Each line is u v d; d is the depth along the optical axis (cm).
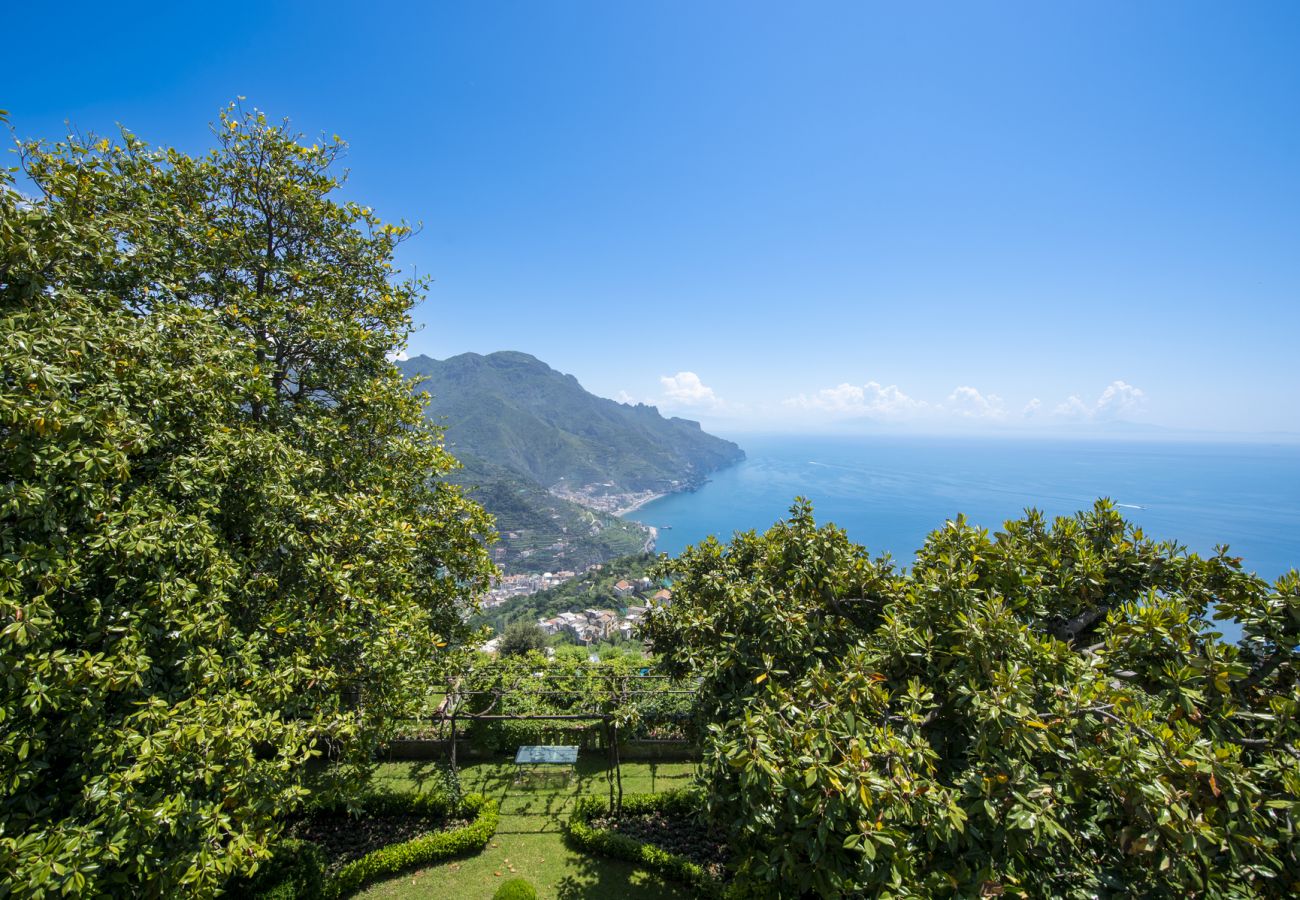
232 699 679
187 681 695
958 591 693
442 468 1366
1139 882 556
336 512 991
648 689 1316
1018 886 522
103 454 636
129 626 647
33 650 569
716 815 668
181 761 612
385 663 894
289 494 903
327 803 911
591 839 1031
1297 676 647
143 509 691
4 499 552
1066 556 848
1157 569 797
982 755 565
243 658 759
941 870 544
